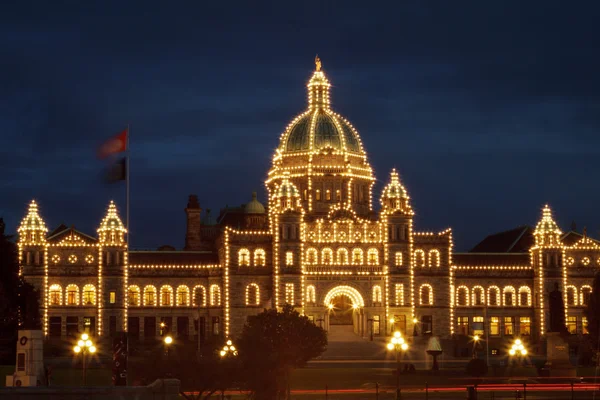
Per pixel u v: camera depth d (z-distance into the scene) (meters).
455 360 190.25
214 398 117.62
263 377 113.50
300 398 124.44
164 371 107.75
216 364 109.94
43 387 86.12
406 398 124.06
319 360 188.62
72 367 165.50
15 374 103.88
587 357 180.75
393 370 164.00
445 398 123.50
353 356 193.88
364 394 130.00
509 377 149.50
